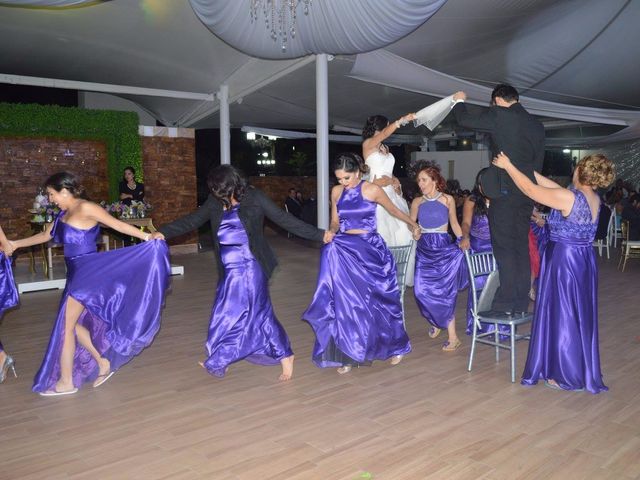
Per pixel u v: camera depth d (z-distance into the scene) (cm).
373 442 294
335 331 391
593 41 934
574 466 265
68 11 769
